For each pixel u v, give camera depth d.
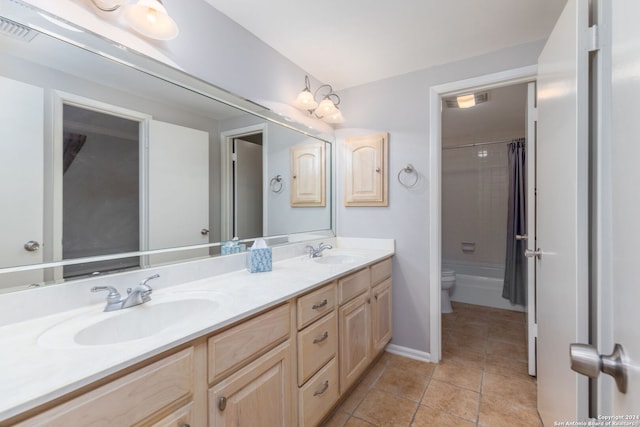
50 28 0.94
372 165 2.29
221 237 1.55
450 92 2.05
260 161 1.79
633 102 0.47
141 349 0.70
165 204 1.29
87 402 0.60
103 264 1.08
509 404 1.62
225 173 1.57
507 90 2.41
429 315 2.10
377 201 2.27
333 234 2.46
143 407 0.70
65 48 0.98
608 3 0.62
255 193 1.76
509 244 3.19
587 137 0.81
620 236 0.52
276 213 1.92
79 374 0.60
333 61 2.01
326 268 1.63
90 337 0.86
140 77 1.19
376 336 1.95
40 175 0.94
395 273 2.23
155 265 1.24
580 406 0.83
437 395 1.70
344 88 2.44
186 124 1.37
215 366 0.87
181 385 0.78
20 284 0.89
